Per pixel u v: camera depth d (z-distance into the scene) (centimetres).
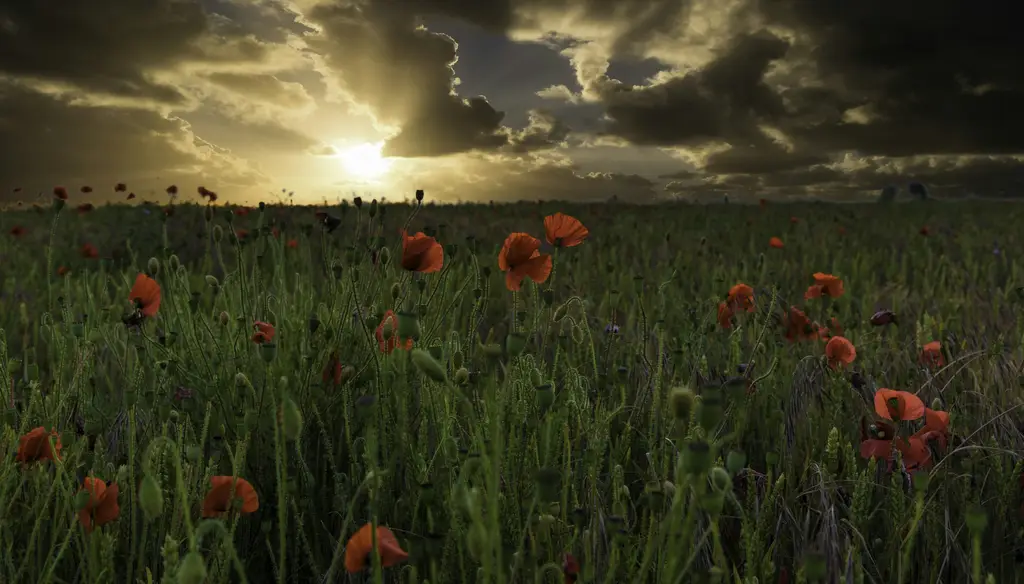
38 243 891
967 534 218
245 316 284
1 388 244
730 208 2005
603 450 219
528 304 412
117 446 253
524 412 211
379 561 138
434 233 361
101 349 352
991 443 250
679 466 136
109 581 176
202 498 194
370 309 301
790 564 214
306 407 253
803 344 372
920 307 491
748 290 363
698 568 203
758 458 268
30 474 222
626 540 166
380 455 234
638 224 1322
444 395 223
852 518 204
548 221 274
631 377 321
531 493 200
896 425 240
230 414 257
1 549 190
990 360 318
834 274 638
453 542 182
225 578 169
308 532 226
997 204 2234
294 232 855
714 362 345
